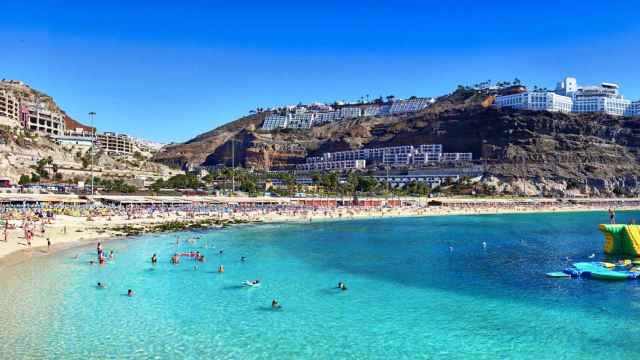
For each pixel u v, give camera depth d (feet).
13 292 153.07
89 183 599.16
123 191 523.70
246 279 179.63
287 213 479.41
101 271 187.93
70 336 115.65
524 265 211.82
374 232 349.00
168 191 552.82
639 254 231.91
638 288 165.78
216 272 191.72
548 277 185.47
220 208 474.90
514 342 114.73
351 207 561.43
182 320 129.39
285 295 156.76
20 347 108.27
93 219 353.72
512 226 405.59
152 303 144.87
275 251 247.91
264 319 131.34
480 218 502.79
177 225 360.89
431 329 123.95
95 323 125.39
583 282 176.04
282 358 104.88
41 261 204.23
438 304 147.13
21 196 407.23
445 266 209.15
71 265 197.88
